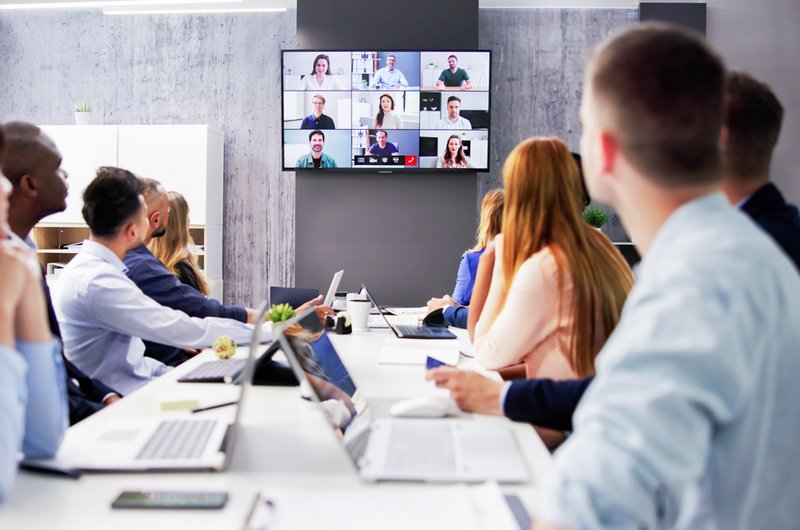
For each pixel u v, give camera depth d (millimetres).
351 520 926
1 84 5973
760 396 632
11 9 5918
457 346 2445
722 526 646
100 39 5930
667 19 5566
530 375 1819
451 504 986
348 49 5305
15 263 1080
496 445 1259
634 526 546
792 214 1284
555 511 557
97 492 1062
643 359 573
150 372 2496
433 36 5438
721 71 690
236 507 1008
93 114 5961
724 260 618
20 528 925
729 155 1264
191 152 5402
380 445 1258
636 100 684
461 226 5578
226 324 2424
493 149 5832
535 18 5777
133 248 2729
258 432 1387
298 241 5613
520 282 1785
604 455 553
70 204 5430
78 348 2316
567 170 1827
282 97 5348
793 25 5531
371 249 5602
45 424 1161
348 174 5566
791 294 658
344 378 1747
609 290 1754
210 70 5906
